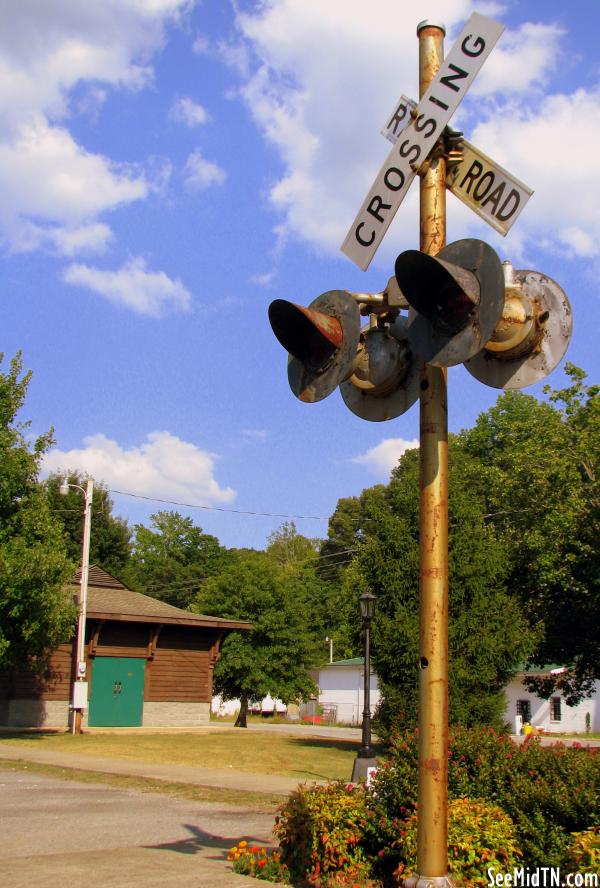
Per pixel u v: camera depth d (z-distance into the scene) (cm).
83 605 2695
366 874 771
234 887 684
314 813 801
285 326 566
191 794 1420
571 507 2630
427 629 506
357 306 551
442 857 487
